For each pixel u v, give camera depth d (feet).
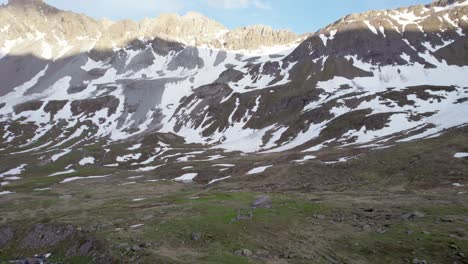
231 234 139.64
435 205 154.10
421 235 116.78
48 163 491.31
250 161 376.68
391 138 364.38
